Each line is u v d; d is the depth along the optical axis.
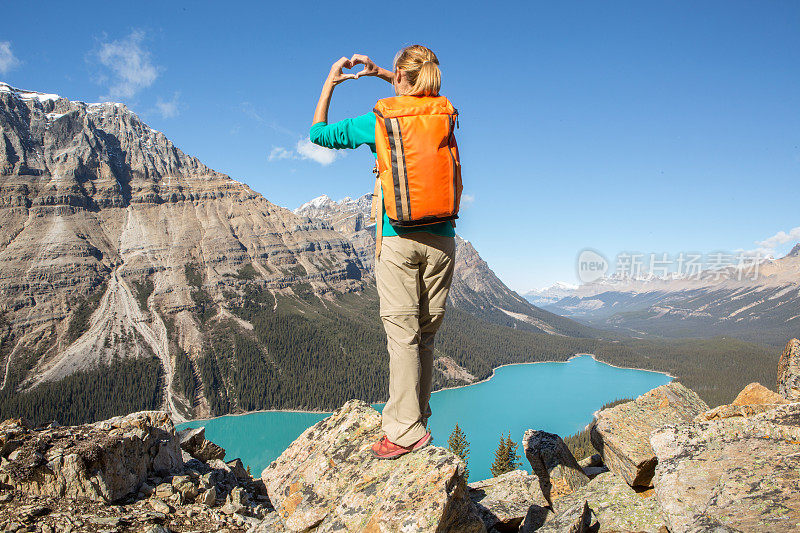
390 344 2.16
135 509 3.75
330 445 2.75
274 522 2.61
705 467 2.25
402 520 1.98
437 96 2.02
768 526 1.83
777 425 2.35
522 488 3.54
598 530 2.89
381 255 2.11
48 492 3.70
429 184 1.86
